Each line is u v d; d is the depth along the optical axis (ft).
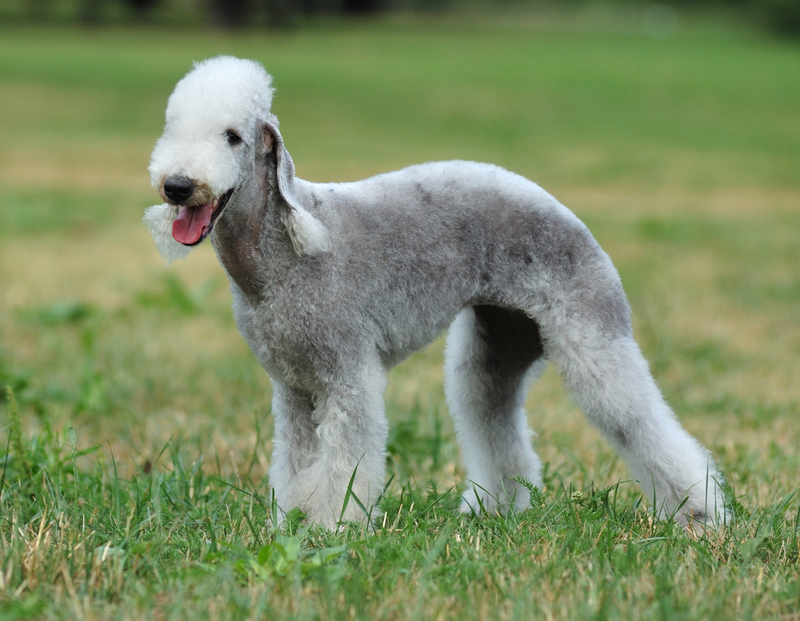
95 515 15.58
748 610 12.05
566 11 347.56
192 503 16.66
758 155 83.87
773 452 20.65
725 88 127.13
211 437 21.08
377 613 12.01
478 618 11.92
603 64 155.63
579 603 12.13
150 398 24.44
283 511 15.16
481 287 15.52
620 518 15.90
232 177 13.19
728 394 25.90
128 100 103.91
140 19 226.99
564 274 15.60
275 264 14.20
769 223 56.44
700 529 15.51
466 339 17.26
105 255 42.86
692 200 64.95
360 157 76.28
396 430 20.94
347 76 128.77
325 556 12.96
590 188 68.39
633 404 15.55
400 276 14.85
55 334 30.25
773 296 37.91
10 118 91.25
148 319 32.94
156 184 12.91
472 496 17.57
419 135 89.45
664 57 174.19
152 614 11.75
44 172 68.08
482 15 321.73
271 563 13.01
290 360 14.57
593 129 96.22
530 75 135.74
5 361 26.96
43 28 197.06
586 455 20.89
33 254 42.24
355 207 14.82
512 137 90.02
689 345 31.01
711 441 21.91
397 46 184.65
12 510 15.74
